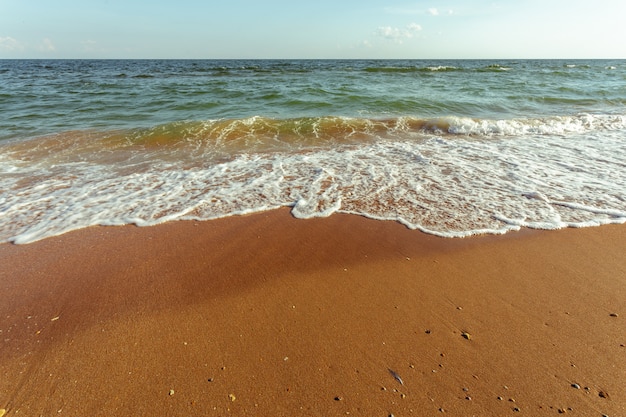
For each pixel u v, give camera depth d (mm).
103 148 7242
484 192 4762
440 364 2146
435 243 3572
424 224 3951
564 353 2225
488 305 2674
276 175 5555
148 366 2129
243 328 2447
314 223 4016
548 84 17625
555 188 4848
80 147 7250
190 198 4715
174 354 2221
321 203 4523
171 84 18062
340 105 11734
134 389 1976
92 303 2695
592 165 5805
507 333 2393
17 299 2736
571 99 13047
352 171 5672
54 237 3715
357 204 4480
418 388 1988
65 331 2408
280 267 3182
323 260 3289
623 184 4961
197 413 1840
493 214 4148
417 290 2859
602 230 3779
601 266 3172
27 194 4844
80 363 2152
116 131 8430
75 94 14344
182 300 2736
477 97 13297
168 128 8469
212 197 4746
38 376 2062
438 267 3174
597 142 7359
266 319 2535
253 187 5078
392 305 2682
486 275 3053
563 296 2775
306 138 8062
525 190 4801
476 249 3457
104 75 26438
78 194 4855
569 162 5988
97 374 2072
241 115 10422
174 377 2053
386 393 1957
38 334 2383
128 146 7406
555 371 2094
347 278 3020
